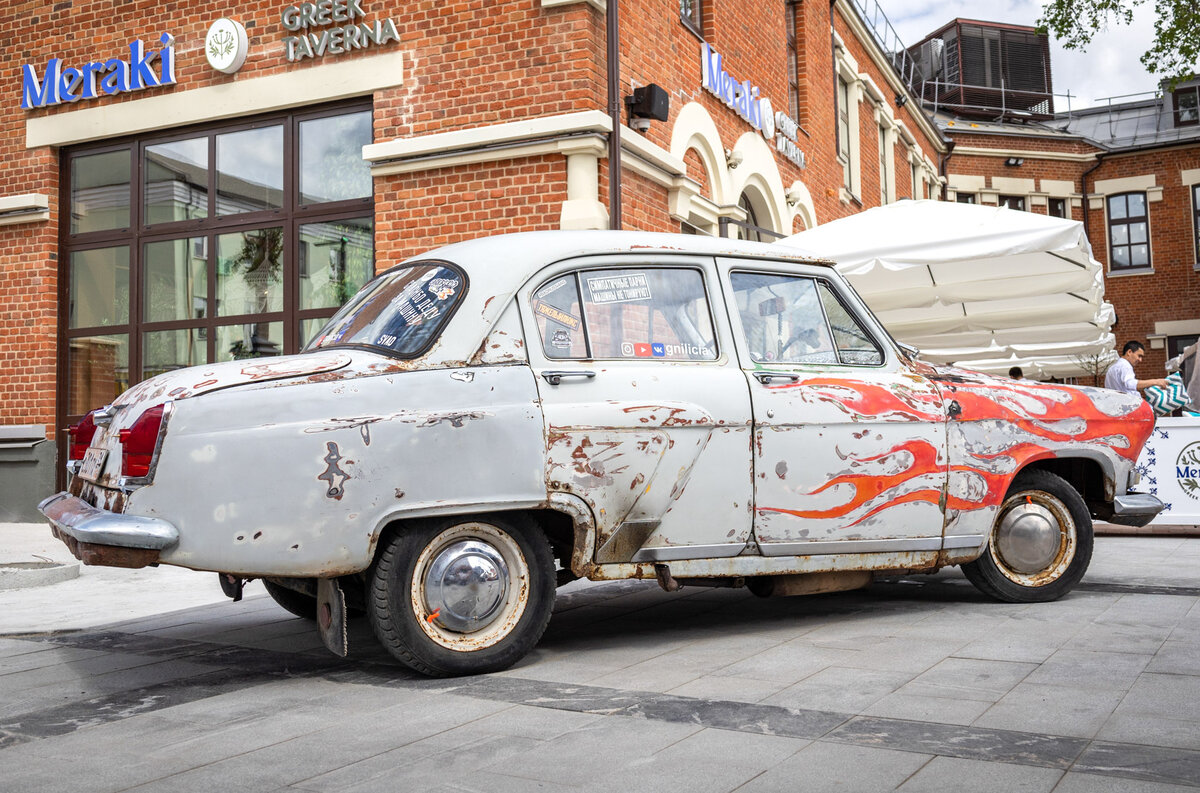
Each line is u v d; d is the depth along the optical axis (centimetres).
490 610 411
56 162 1157
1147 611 500
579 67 894
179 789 282
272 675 424
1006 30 3144
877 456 478
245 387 386
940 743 301
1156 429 911
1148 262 2847
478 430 404
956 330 1209
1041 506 536
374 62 973
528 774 285
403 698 375
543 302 433
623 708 350
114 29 1106
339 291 1019
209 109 1055
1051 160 2936
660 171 1030
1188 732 306
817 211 1642
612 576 430
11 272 1161
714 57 1196
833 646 441
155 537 366
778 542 457
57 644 506
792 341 484
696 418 439
